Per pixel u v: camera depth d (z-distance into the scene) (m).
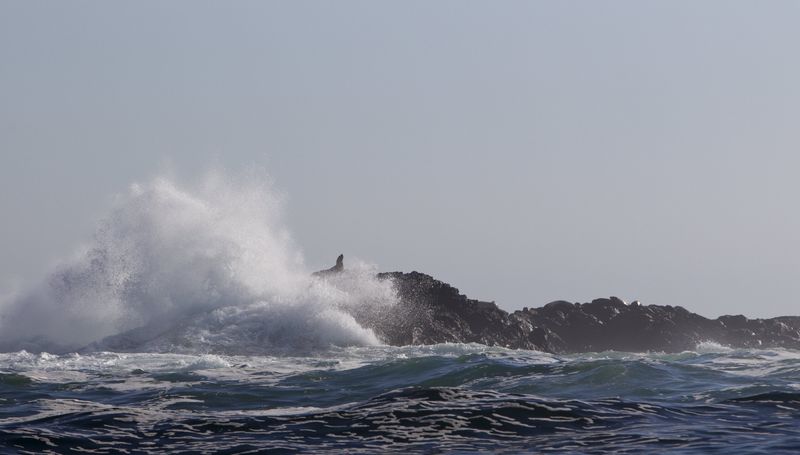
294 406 88.12
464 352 149.50
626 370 99.50
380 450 60.84
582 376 97.94
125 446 62.84
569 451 59.31
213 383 102.44
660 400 84.38
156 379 107.31
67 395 95.62
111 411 74.25
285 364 125.56
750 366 109.94
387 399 76.31
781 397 77.00
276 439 64.31
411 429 66.44
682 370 101.31
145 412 74.12
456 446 61.53
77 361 129.25
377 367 111.25
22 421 71.88
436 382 99.81
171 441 64.00
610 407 72.38
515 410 71.19
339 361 131.12
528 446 61.03
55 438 64.50
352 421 68.88
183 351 151.38
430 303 184.75
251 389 97.81
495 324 189.25
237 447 62.16
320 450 61.03
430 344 171.88
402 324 173.00
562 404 73.12
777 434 62.94
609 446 60.31
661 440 61.56
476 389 94.56
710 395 86.69
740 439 61.44
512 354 143.12
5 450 61.41
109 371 116.44
